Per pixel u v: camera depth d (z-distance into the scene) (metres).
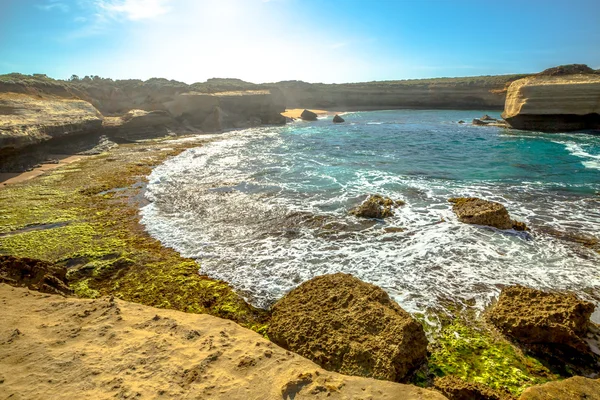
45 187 15.77
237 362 4.71
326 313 5.89
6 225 11.35
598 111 28.88
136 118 31.28
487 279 7.82
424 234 10.35
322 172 18.23
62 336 5.15
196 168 19.53
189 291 7.67
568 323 5.71
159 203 13.57
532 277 7.87
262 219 11.77
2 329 5.26
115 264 8.82
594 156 20.78
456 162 19.98
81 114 26.27
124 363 4.58
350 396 4.14
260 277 8.18
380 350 5.05
